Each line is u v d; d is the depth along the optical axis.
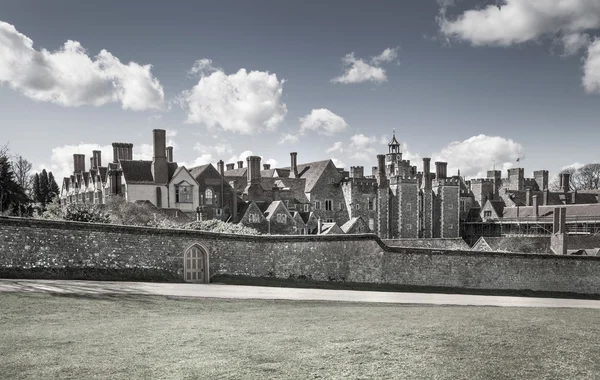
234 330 15.33
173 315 18.19
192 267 30.80
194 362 11.68
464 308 24.36
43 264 26.31
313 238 35.00
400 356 12.36
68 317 16.80
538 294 39.84
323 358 12.11
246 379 10.56
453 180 87.31
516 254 40.34
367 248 36.69
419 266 38.03
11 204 52.09
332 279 35.31
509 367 11.64
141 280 28.45
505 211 86.62
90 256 27.64
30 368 11.07
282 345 13.35
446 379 10.72
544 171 103.00
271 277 33.38
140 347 12.98
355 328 15.93
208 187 60.72
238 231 41.97
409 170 96.25
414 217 82.06
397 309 22.47
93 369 11.08
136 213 43.50
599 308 29.02
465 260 39.16
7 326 15.10
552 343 14.16
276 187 66.94
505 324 17.39
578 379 10.95
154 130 56.91
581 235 57.78
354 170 83.19
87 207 37.66
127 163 57.38
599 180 120.38
